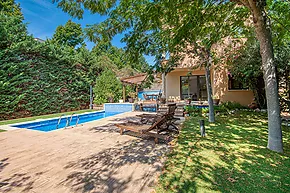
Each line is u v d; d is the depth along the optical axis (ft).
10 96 36.01
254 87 36.14
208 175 10.57
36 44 42.24
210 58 29.22
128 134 22.21
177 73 50.75
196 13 14.34
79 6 13.85
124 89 63.26
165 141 18.56
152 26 15.20
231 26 24.68
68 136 21.31
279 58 27.86
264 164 11.94
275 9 20.44
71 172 11.55
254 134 19.69
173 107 22.20
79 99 56.29
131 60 17.34
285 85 31.78
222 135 19.54
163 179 10.32
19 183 10.23
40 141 19.10
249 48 31.42
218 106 38.01
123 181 10.29
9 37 36.65
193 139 18.24
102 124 29.43
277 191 8.87
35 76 42.09
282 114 32.12
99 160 13.55
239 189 9.04
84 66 59.82
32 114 41.06
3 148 16.70
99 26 15.83
